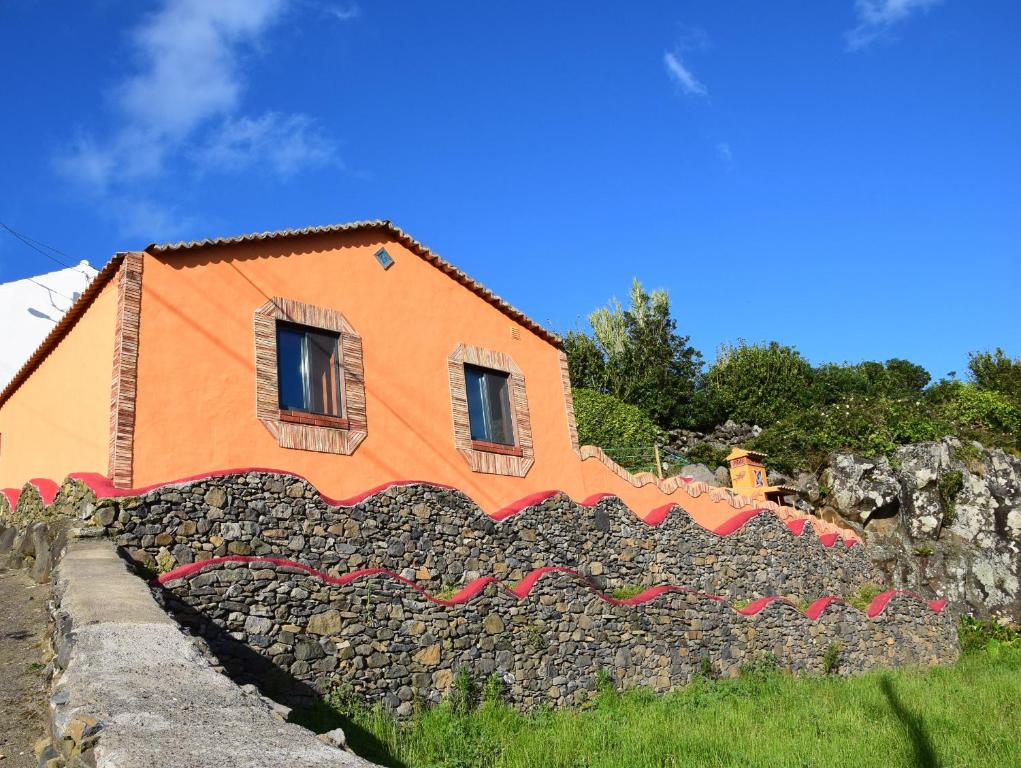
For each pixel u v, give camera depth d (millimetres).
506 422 17453
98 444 12031
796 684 15281
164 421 11906
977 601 24359
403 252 16625
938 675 18312
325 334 14711
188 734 4484
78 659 5688
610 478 18734
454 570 14133
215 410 12539
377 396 14945
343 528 12781
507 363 17766
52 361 15195
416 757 8828
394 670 10336
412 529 13797
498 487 16406
